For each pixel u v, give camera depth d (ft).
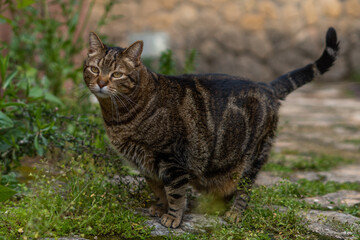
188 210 15.20
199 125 13.91
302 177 21.04
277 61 61.62
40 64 25.45
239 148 14.56
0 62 17.13
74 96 22.68
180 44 60.54
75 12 26.63
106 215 13.19
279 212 14.51
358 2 60.54
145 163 13.98
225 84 14.76
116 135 13.82
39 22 23.49
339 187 19.56
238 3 61.52
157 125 13.44
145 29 60.39
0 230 11.91
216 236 12.84
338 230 13.78
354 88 56.08
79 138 17.35
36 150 17.26
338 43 16.47
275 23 61.46
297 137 31.86
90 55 13.70
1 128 15.90
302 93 54.19
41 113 17.49
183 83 14.33
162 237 12.80
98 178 15.07
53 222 12.21
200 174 14.51
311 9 60.90
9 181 15.23
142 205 15.29
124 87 13.26
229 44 61.41
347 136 32.40
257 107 14.75
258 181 19.38
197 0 61.46
